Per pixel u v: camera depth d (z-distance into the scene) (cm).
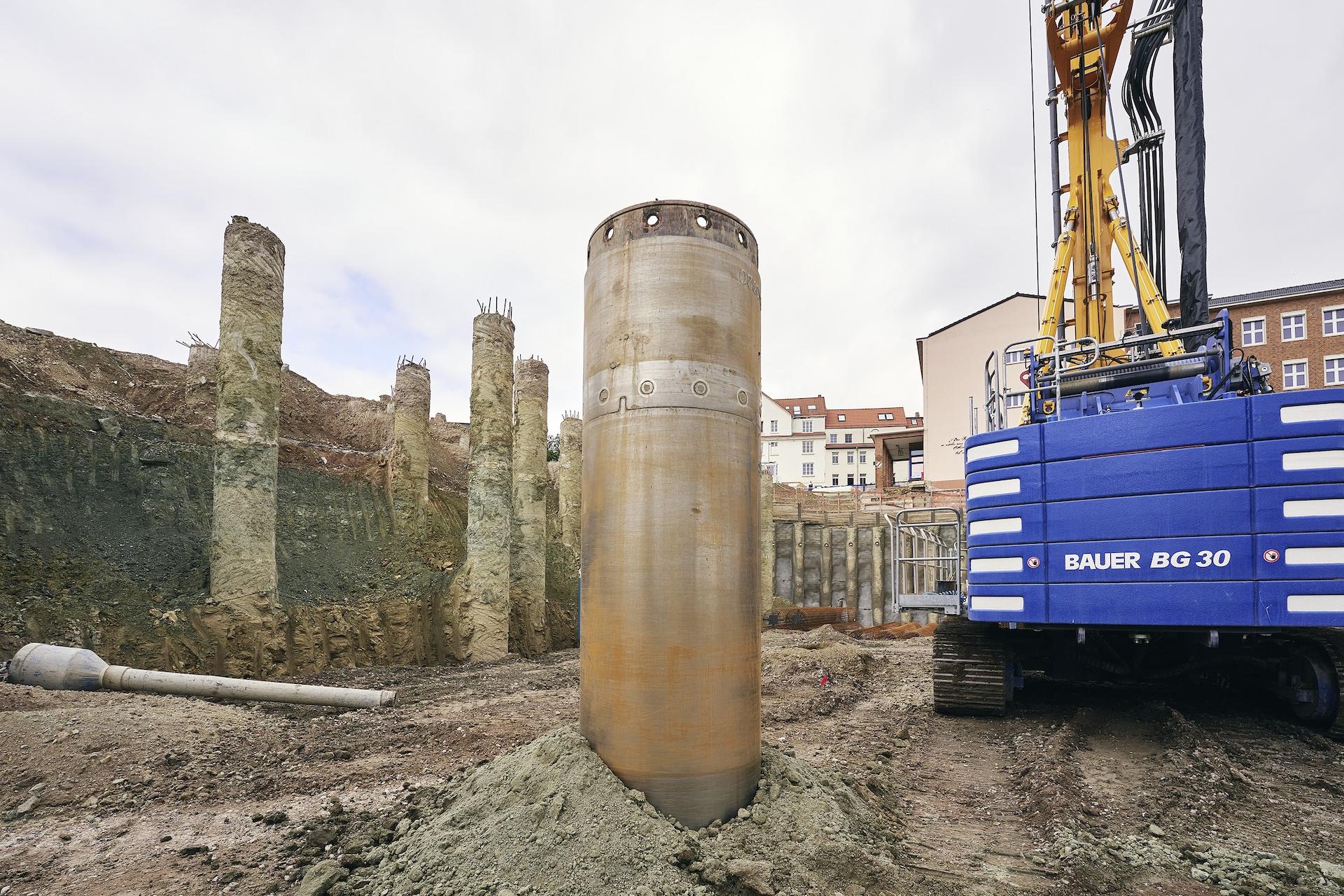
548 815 445
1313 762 761
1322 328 3481
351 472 2550
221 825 622
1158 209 1066
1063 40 1151
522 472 2591
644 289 488
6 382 1780
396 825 557
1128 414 796
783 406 8756
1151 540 771
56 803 672
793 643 2262
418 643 2053
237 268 1633
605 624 485
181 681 1117
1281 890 466
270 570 1644
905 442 5025
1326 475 699
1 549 1412
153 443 1900
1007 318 3928
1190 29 983
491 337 2253
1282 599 706
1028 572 845
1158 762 766
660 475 474
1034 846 550
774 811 484
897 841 546
